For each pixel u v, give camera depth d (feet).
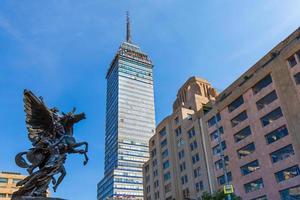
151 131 611.06
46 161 45.24
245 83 182.60
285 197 141.38
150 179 280.72
